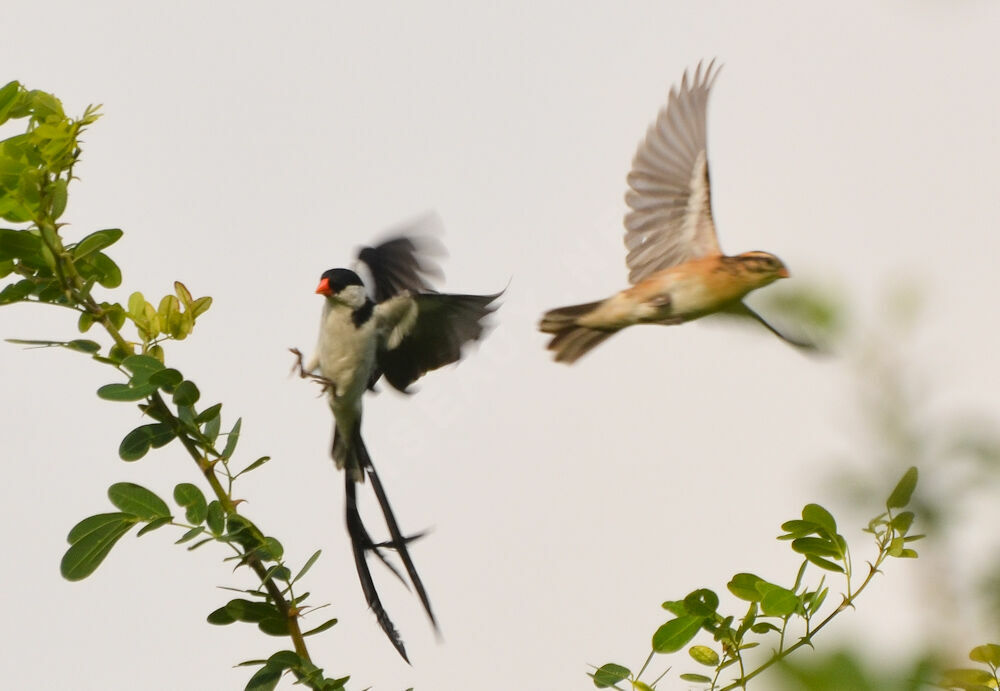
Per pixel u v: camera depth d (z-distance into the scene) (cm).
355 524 781
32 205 611
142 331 632
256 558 575
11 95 643
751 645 517
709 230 724
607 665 563
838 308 217
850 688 188
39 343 593
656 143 750
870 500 207
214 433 591
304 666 564
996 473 199
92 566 558
